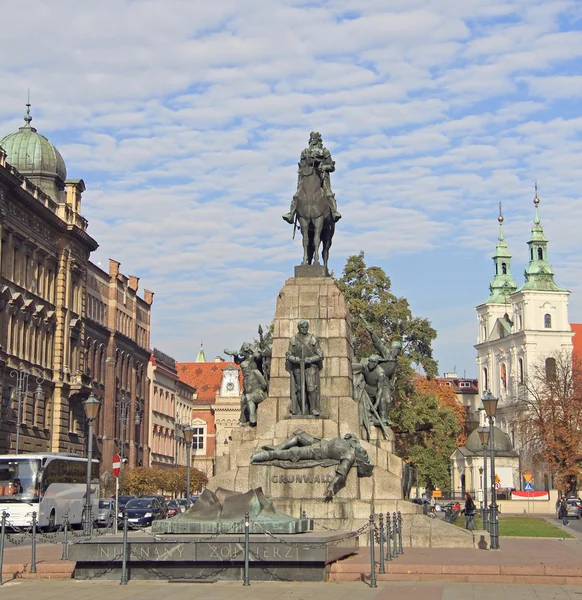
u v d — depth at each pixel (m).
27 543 40.28
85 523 40.44
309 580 22.08
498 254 176.88
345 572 22.89
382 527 23.55
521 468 115.50
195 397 169.50
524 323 154.75
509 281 174.62
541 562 25.45
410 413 65.69
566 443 98.06
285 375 33.62
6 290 70.50
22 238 74.69
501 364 163.12
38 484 47.91
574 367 113.31
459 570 23.39
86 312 94.62
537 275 156.62
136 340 115.56
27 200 74.00
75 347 88.50
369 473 31.31
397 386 65.38
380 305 66.75
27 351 76.19
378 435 33.97
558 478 99.25
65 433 83.56
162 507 61.06
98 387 97.25
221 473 32.16
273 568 22.14
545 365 151.25
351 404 32.97
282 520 24.17
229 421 160.50
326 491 30.56
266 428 33.00
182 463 140.62
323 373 33.41
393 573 23.06
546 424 100.44
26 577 23.30
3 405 69.81
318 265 35.06
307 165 35.94
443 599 19.39
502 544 37.06
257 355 35.72
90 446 39.91
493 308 171.12
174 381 136.38
